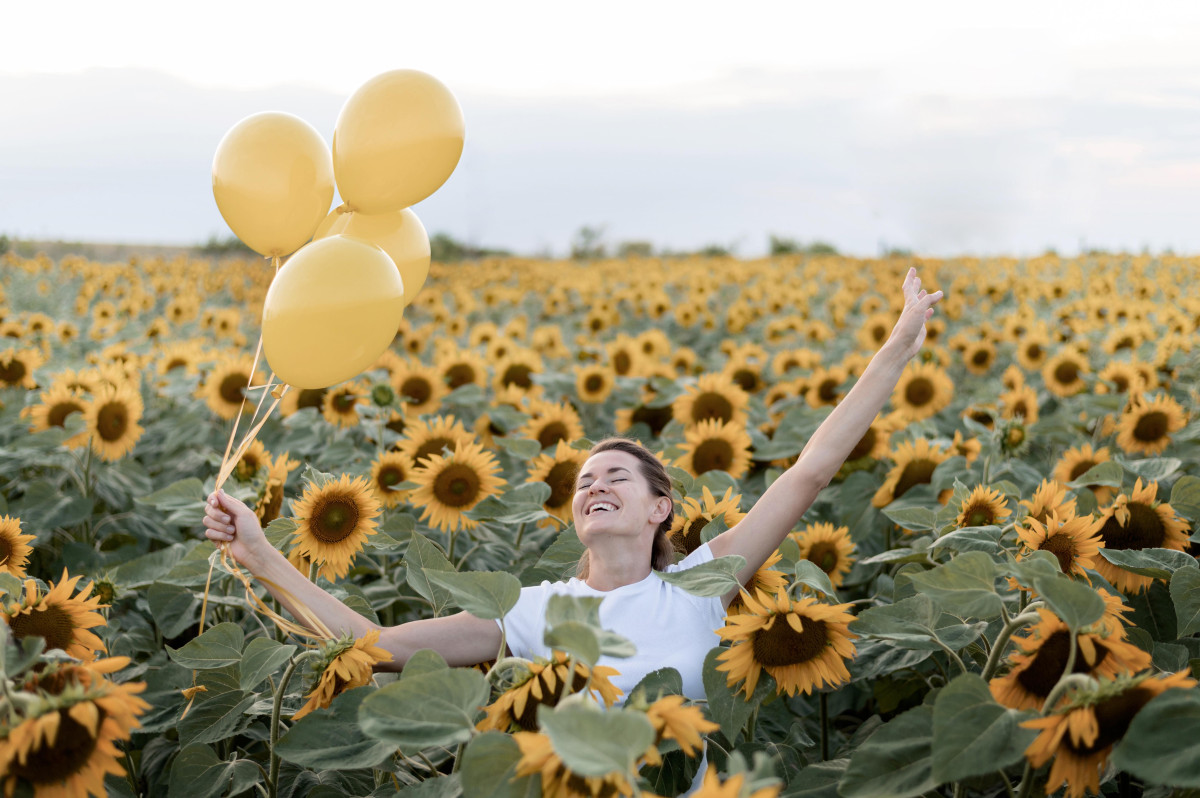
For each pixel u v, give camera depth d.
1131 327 8.13
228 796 2.43
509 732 1.88
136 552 4.38
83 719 1.54
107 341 9.54
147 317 14.39
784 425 5.04
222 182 2.51
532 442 4.02
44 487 4.41
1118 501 2.75
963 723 1.71
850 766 1.80
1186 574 2.40
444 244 36.03
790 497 2.67
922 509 2.99
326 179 2.59
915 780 1.74
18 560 2.64
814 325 10.50
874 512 4.12
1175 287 13.20
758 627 2.10
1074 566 2.44
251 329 14.20
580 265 26.31
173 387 6.33
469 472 3.35
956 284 14.73
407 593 3.47
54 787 1.62
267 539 2.83
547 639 1.61
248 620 3.46
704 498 2.87
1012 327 9.61
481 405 5.67
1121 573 2.76
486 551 3.83
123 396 4.68
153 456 6.13
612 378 6.67
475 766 1.61
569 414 4.80
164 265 21.38
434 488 3.35
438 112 2.46
